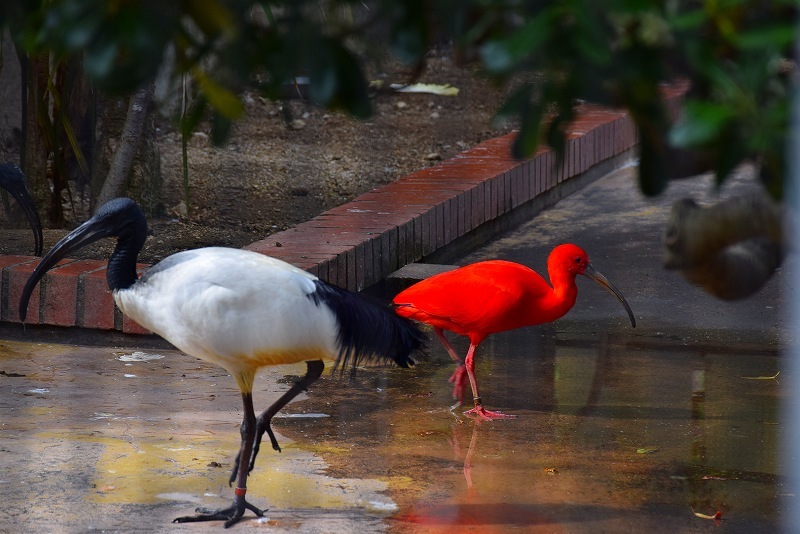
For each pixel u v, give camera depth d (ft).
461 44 9.77
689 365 42.42
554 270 38.01
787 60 9.45
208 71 11.84
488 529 26.76
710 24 9.27
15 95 57.31
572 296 37.76
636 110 9.83
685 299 51.16
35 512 26.73
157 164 55.98
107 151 54.60
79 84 53.52
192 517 26.58
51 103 54.44
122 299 27.99
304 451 32.50
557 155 10.26
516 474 30.89
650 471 31.35
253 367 27.20
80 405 35.83
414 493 29.19
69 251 28.32
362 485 29.73
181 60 10.86
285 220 56.65
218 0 10.09
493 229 61.82
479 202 59.41
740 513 28.19
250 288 25.93
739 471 31.40
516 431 34.91
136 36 9.74
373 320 27.20
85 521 26.32
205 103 11.53
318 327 26.30
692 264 14.33
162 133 70.90
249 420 27.48
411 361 28.25
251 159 67.92
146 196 55.26
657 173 10.24
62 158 53.11
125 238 28.14
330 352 26.78
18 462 30.25
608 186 72.18
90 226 27.86
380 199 56.54
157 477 29.63
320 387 39.11
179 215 56.29
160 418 34.88
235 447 32.42
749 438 34.32
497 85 10.16
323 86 10.26
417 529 26.58
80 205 57.47
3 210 54.90
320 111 79.97
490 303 36.35
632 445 33.63
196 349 26.91
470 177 60.80
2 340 43.29
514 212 63.72
